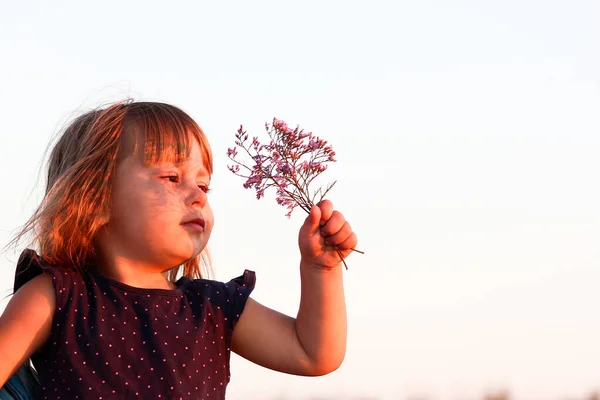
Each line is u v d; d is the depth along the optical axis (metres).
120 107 4.13
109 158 3.99
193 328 3.92
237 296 4.14
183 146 4.05
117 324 3.79
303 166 3.77
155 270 4.03
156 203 3.95
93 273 3.92
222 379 3.99
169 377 3.74
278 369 4.14
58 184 3.99
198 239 4.03
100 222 3.96
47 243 3.95
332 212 3.85
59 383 3.67
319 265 3.98
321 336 4.05
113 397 3.65
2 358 3.60
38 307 3.72
